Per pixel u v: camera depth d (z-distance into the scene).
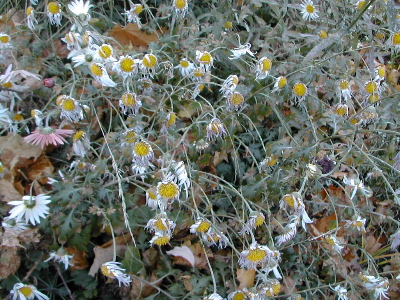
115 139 0.43
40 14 0.54
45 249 0.37
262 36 0.63
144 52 0.53
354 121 0.53
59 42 0.53
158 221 0.34
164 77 0.53
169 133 0.43
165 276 0.39
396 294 0.52
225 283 0.40
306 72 0.52
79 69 0.46
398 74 0.73
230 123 0.48
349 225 0.46
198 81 0.50
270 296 0.37
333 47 0.60
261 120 0.52
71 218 0.37
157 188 0.34
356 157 0.48
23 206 0.34
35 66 0.48
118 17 0.60
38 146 0.43
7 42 0.45
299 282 0.46
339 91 0.54
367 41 0.69
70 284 0.40
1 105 0.39
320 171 0.44
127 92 0.42
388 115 0.53
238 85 0.50
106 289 0.39
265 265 0.37
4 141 0.42
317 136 0.52
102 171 0.38
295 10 0.65
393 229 0.56
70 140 0.44
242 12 0.58
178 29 0.56
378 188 0.58
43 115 0.40
